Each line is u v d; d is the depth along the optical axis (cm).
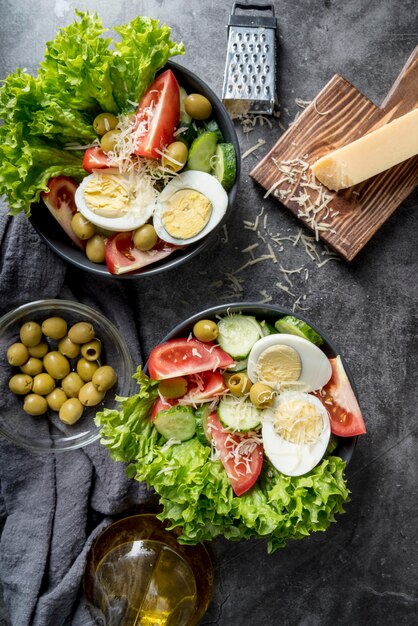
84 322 66
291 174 67
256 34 66
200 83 61
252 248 69
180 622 66
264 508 61
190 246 63
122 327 69
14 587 68
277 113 69
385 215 67
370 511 71
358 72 70
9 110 60
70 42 59
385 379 70
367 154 64
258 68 66
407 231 70
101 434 61
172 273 70
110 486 68
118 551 67
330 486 60
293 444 61
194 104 61
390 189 67
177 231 62
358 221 67
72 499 68
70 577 68
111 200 61
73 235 64
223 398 62
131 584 66
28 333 65
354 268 70
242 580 71
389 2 70
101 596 66
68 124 61
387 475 70
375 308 70
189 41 69
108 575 66
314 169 65
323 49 70
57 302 65
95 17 59
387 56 70
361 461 70
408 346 70
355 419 61
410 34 70
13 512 69
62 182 63
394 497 70
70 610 69
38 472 68
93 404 66
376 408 70
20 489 68
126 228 61
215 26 69
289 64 69
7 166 60
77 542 69
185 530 61
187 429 62
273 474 62
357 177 65
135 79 60
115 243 62
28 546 68
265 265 70
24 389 66
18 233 66
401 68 70
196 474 60
